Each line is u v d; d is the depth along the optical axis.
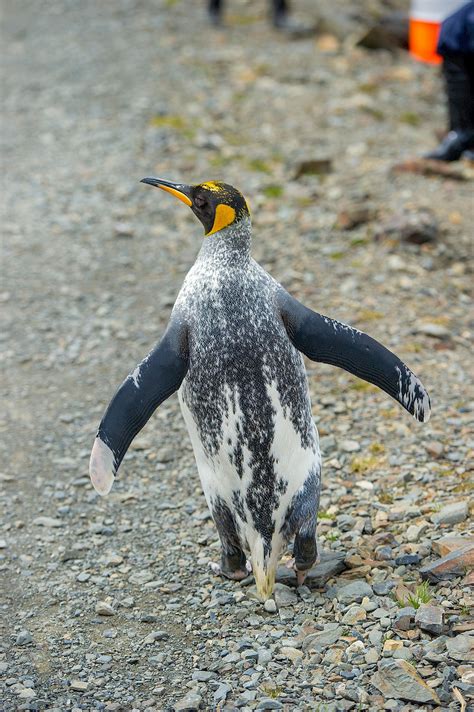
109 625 7.32
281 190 14.98
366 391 10.25
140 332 11.77
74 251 13.71
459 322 11.51
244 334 6.60
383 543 7.76
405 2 24.16
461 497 8.24
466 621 6.68
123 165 16.16
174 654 6.93
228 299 6.64
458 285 12.26
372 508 8.30
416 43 15.49
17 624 7.38
